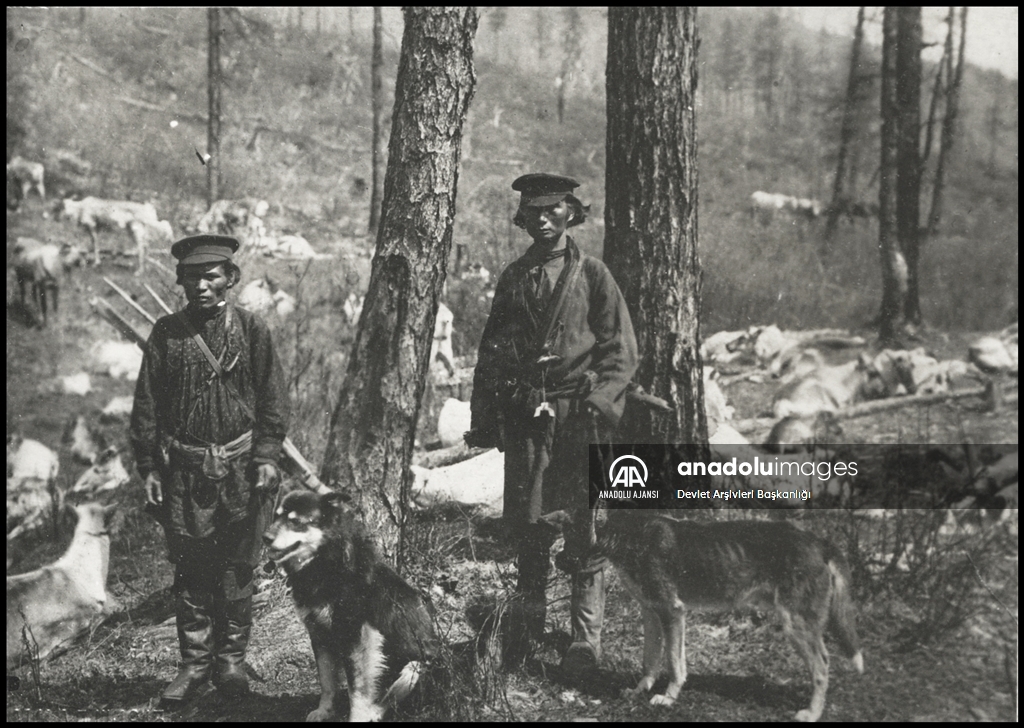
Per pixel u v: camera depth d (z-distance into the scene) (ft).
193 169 31.27
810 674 11.49
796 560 11.21
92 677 13.34
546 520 12.04
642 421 16.35
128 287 28.43
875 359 22.91
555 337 12.34
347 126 29.78
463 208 24.85
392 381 14.30
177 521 11.98
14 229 29.19
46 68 31.55
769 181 27.22
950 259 25.09
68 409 24.84
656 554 11.55
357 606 11.19
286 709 11.97
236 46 29.45
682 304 16.56
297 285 25.31
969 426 19.76
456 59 14.28
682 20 16.53
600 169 25.20
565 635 13.26
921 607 13.42
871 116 26.53
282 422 12.30
